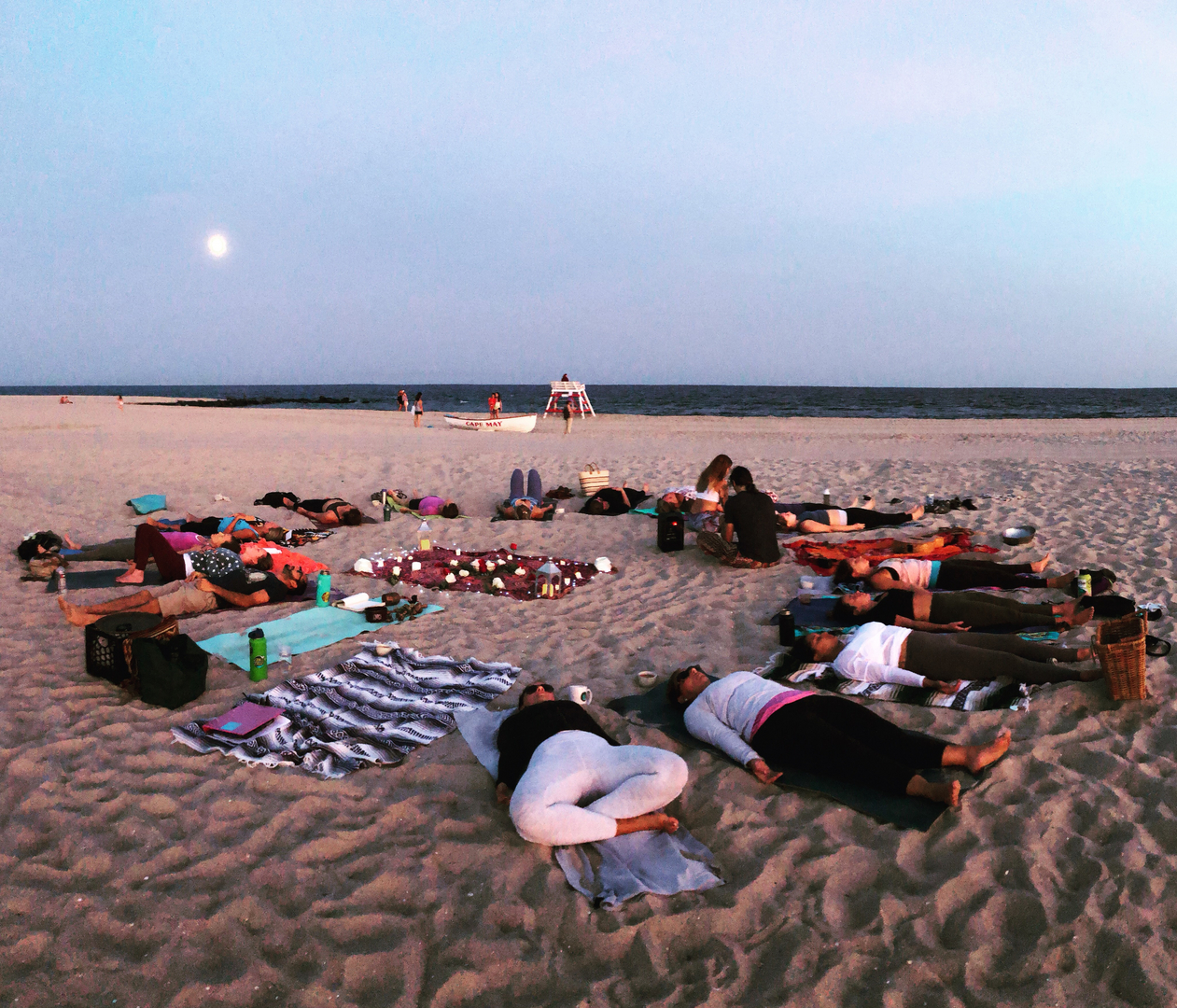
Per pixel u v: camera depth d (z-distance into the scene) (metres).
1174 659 4.76
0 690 4.68
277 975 2.68
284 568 6.88
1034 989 2.56
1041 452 17.23
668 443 20.02
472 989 2.66
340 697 4.67
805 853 3.24
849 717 3.79
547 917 2.94
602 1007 2.57
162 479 12.38
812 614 6.12
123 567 7.61
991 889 2.99
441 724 4.33
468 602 6.72
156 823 3.43
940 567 6.46
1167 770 3.64
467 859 3.24
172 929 2.86
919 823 3.33
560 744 3.49
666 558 8.07
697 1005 2.55
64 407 33.84
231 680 4.97
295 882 3.09
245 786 3.72
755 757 3.74
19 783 3.74
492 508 11.04
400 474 13.49
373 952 2.77
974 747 3.66
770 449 18.31
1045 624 5.37
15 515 9.59
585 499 11.37
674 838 3.37
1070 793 3.51
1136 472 12.25
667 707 4.48
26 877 3.10
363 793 3.70
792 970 2.67
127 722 4.30
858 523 9.17
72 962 2.72
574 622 6.21
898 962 2.69
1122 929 2.75
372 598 6.66
